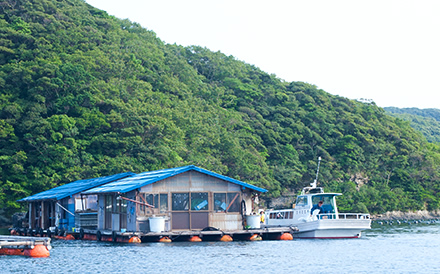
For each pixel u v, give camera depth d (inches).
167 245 1434.5
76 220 1850.4
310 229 1652.3
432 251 1374.3
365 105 6087.6
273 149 4596.5
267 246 1435.8
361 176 4785.9
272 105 5753.0
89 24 5531.5
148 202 1499.8
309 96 5816.9
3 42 4660.4
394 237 1872.5
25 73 3875.5
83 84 3922.2
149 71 5000.0
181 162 3494.1
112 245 1476.4
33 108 3590.1
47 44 4761.3
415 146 5295.3
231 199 1588.3
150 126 3668.8
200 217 1547.7
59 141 3430.1
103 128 3661.4
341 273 1029.2
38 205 2155.5
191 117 4276.6
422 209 4431.6
